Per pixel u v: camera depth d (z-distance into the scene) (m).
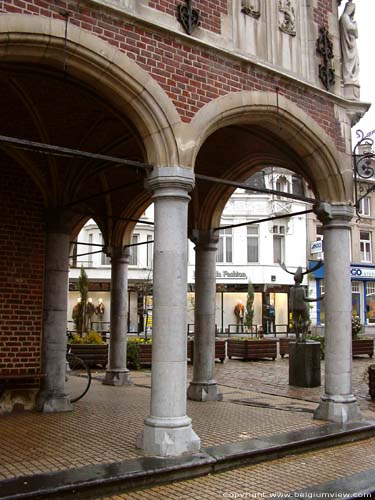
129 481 5.60
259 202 33.72
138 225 31.31
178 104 7.25
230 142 10.14
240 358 20.73
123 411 9.25
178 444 6.43
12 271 9.47
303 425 8.20
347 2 9.98
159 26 7.14
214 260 11.32
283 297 34.38
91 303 31.20
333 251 9.11
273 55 8.63
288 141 9.06
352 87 9.66
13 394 9.18
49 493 5.09
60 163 9.73
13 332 9.34
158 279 6.88
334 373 8.77
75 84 7.46
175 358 6.73
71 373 15.16
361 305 37.00
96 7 6.69
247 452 6.56
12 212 9.59
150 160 7.08
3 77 7.77
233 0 8.24
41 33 6.16
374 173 9.93
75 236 14.55
